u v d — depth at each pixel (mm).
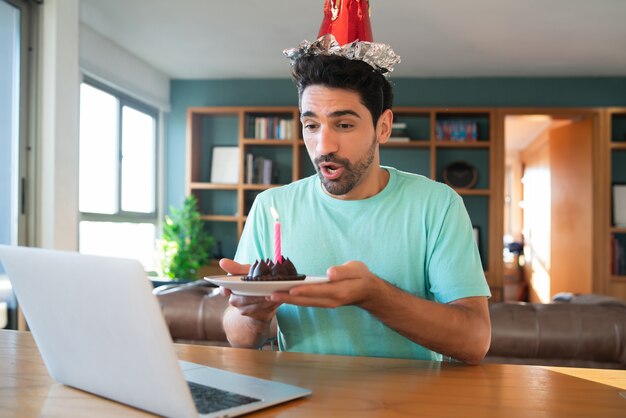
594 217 5152
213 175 5637
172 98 5691
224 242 5715
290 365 963
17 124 3131
